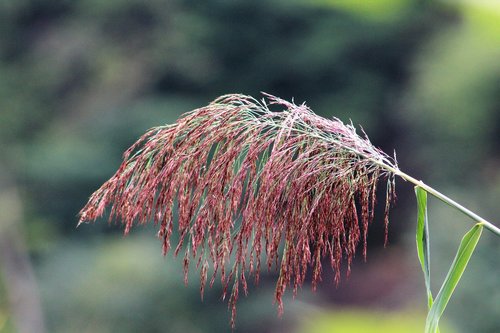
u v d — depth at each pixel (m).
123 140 23.80
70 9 28.14
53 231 22.48
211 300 19.02
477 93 19.03
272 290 19.92
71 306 19.73
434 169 19.88
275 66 24.80
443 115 19.73
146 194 2.72
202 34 25.20
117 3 26.91
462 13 21.91
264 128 2.71
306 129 2.75
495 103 18.88
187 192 2.73
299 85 24.84
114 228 21.39
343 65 24.44
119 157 23.56
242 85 25.19
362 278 23.19
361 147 2.77
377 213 23.09
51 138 25.41
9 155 23.64
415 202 22.70
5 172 23.30
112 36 27.19
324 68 24.34
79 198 23.22
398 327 20.86
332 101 24.33
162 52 25.77
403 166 22.75
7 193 22.88
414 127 21.53
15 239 21.91
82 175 23.12
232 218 2.72
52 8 28.27
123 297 18.94
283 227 2.73
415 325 20.78
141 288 18.94
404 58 23.86
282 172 2.69
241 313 19.44
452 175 19.16
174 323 18.92
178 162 2.71
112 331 18.83
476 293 14.52
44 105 26.66
